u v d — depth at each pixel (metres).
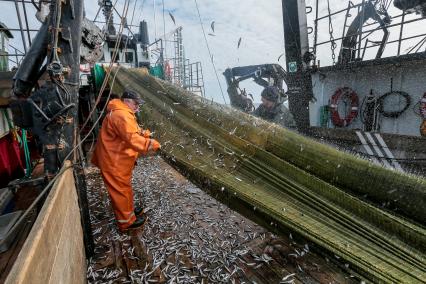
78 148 3.54
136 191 6.48
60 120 3.26
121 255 3.87
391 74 7.33
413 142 6.62
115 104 4.16
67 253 2.38
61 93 3.27
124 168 4.17
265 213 3.07
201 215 5.17
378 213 2.89
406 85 7.04
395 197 3.03
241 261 3.71
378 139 7.38
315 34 9.90
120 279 3.39
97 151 4.29
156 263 3.67
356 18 9.38
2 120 7.12
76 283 2.62
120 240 4.26
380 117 7.70
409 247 2.61
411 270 2.34
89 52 5.23
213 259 3.76
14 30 6.83
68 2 3.22
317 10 9.75
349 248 2.55
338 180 3.58
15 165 7.60
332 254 2.53
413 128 7.01
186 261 3.73
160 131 5.42
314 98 9.59
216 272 3.48
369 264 2.37
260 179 3.79
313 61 9.67
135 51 16.16
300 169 3.71
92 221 4.92
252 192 3.42
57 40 3.15
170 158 4.45
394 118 7.39
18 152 7.94
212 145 4.73
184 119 5.86
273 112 8.55
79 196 3.54
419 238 2.57
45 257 1.70
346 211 3.10
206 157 4.43
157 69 14.61
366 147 7.67
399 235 2.72
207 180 3.77
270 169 3.91
